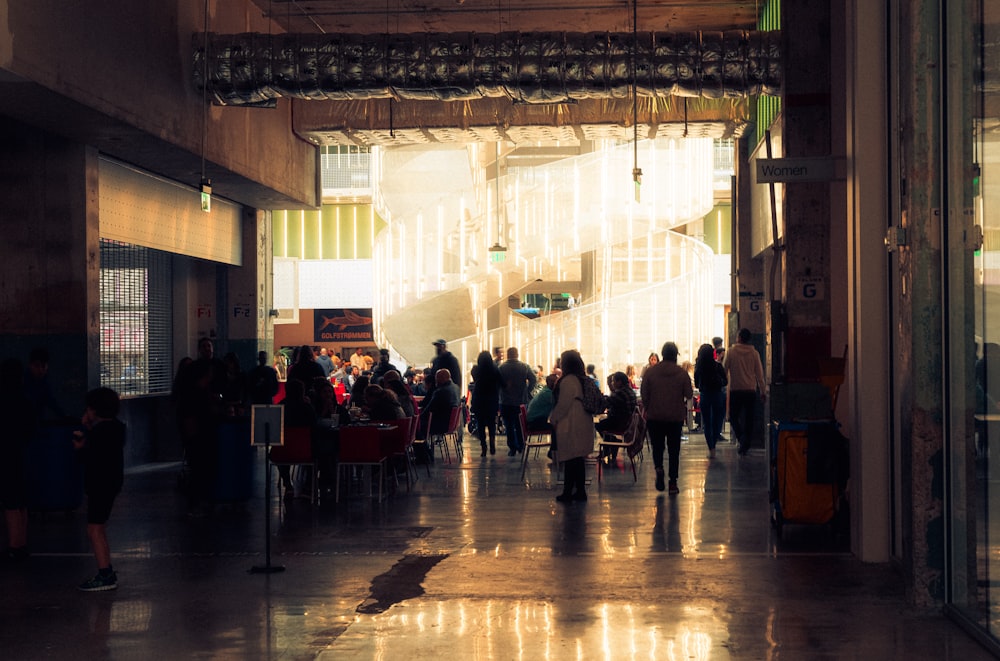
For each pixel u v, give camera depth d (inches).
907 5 272.7
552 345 953.5
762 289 739.4
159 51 491.2
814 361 450.0
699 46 539.5
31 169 491.2
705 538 368.5
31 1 378.3
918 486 263.0
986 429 239.9
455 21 675.4
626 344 942.4
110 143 501.4
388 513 432.1
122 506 463.8
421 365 993.5
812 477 364.2
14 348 490.0
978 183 246.7
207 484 446.6
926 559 262.7
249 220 755.4
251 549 354.9
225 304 754.8
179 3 516.1
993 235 235.1
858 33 316.8
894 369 315.3
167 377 717.3
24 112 431.2
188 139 526.3
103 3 434.6
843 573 309.7
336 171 1380.4
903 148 273.9
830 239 454.3
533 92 543.8
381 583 301.4
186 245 657.0
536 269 939.3
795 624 253.0
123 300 651.5
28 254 490.6
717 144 1295.5
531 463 631.2
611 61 538.0
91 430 299.3
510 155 1121.4
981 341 244.2
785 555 337.1
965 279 256.2
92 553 351.9
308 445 458.6
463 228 946.1
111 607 275.7
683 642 237.9
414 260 956.6
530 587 294.5
